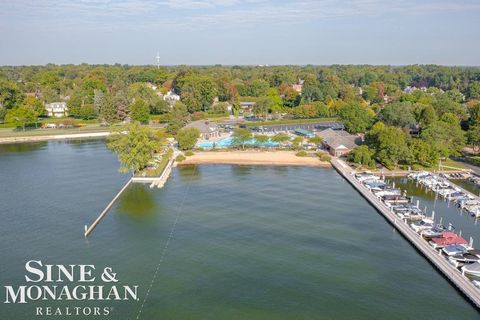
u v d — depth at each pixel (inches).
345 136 6830.7
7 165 5969.5
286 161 6240.2
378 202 4291.3
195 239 3506.4
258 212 4143.7
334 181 5246.1
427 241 3390.7
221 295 2679.6
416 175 5290.4
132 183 5137.8
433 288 2780.5
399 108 7185.0
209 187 5007.4
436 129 5920.3
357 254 3243.1
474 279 2822.3
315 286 2787.9
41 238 3491.6
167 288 2755.9
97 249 3307.1
